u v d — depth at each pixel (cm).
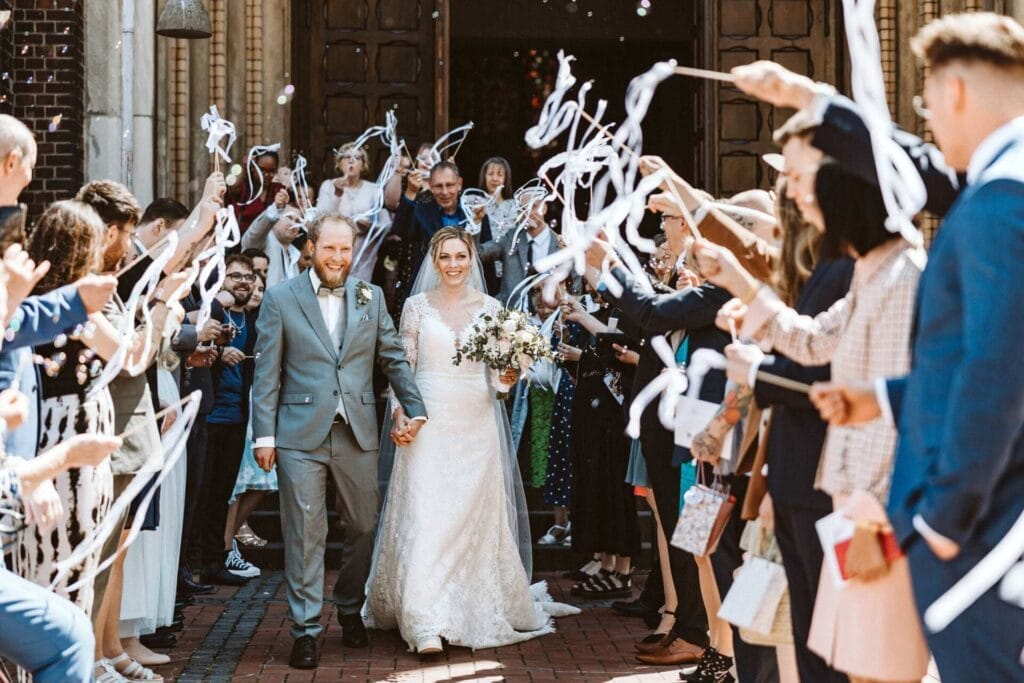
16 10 971
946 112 282
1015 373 248
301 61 1146
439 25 1150
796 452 358
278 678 600
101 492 469
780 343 352
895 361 321
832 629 321
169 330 518
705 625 611
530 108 1780
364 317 659
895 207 282
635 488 714
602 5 1684
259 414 643
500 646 670
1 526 408
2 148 416
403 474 678
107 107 998
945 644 270
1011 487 263
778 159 403
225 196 1020
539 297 837
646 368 592
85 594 465
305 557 631
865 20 268
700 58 1187
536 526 930
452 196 897
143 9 1004
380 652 658
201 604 771
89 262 455
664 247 635
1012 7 1022
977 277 255
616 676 607
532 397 910
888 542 299
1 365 409
